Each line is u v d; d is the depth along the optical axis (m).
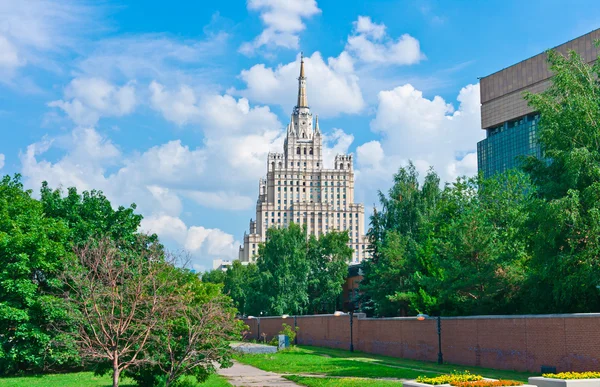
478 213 53.72
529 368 38.03
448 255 51.59
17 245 37.16
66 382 34.81
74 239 43.59
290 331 77.12
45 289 41.47
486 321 42.44
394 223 80.62
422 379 24.27
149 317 26.83
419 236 71.38
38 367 42.50
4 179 43.34
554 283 39.41
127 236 44.97
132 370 29.75
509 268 47.44
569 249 38.94
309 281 102.38
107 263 28.47
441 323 48.19
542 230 38.19
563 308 41.81
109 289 26.75
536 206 39.44
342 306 110.69
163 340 28.38
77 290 30.59
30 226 38.88
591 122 38.69
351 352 62.78
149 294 29.38
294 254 99.81
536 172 43.09
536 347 37.56
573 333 34.81
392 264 69.00
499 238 53.62
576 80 40.75
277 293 98.50
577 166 37.31
